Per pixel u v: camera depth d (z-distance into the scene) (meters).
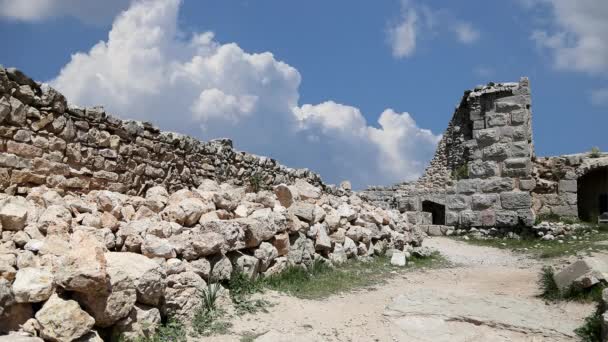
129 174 9.85
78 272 5.14
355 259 12.08
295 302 7.93
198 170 11.95
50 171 8.22
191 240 7.26
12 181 7.61
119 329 5.57
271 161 15.09
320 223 11.35
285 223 9.78
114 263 5.98
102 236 6.61
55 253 5.74
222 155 12.88
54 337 4.85
